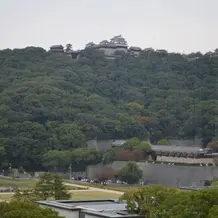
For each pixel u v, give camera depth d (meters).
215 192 147.12
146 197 160.75
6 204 155.88
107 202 187.50
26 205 156.00
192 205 142.50
